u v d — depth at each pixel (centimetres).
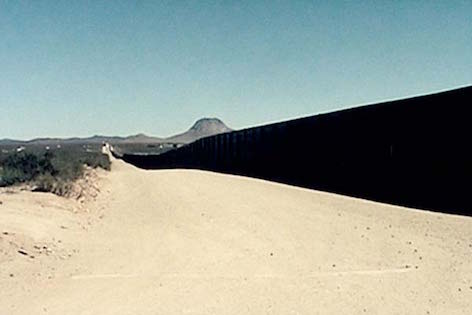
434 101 2258
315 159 3400
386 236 1628
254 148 4794
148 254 1443
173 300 1042
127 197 2831
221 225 1870
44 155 3209
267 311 982
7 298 1048
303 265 1320
